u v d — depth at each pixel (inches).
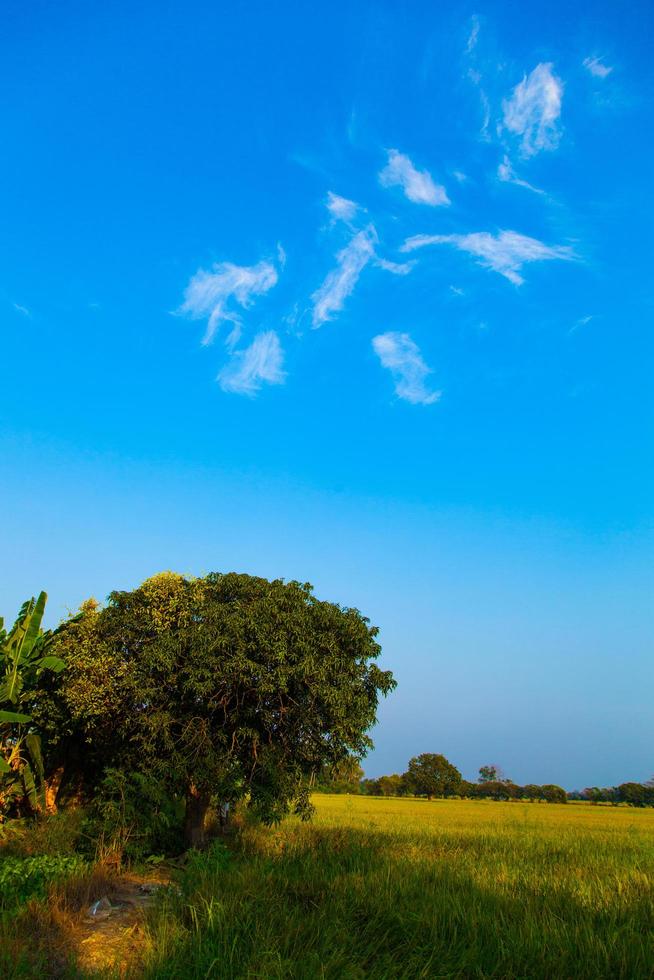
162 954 284.8
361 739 701.9
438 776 3432.6
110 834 585.3
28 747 789.9
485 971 283.6
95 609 820.0
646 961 285.6
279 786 652.1
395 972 277.7
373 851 539.8
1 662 783.1
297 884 389.1
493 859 575.8
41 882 411.2
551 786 3356.3
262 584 712.4
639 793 3105.3
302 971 269.7
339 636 703.7
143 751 669.9
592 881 457.7
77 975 276.8
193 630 672.4
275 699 672.4
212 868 446.6
